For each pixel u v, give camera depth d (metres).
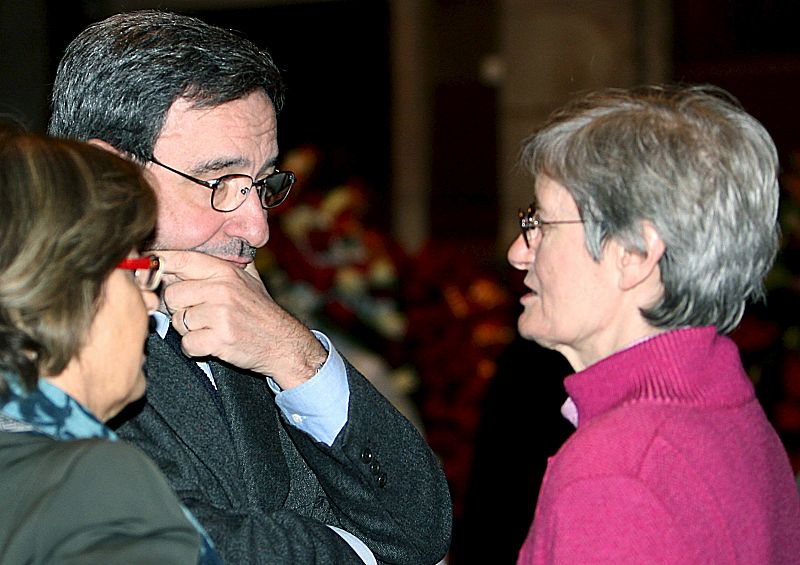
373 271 5.68
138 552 1.66
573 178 2.22
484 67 11.13
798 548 2.32
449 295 5.82
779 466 2.31
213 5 11.00
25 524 1.67
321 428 2.49
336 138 11.61
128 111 2.38
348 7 11.41
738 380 2.28
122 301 1.89
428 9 11.20
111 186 1.84
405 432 2.63
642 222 2.18
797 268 5.54
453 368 5.69
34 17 7.05
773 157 2.27
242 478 2.44
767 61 10.68
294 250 5.59
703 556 2.07
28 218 1.76
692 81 10.74
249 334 2.38
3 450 1.75
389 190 11.56
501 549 4.23
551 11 10.70
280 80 2.56
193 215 2.42
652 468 2.08
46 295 1.75
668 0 10.46
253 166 2.47
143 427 2.34
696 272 2.18
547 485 2.17
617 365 2.22
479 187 11.32
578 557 2.04
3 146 1.83
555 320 2.29
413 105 11.28
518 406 4.26
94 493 1.71
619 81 10.59
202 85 2.40
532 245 2.39
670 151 2.18
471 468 4.34
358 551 2.47
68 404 1.80
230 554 2.21
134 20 2.45
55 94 2.47
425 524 2.64
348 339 5.43
